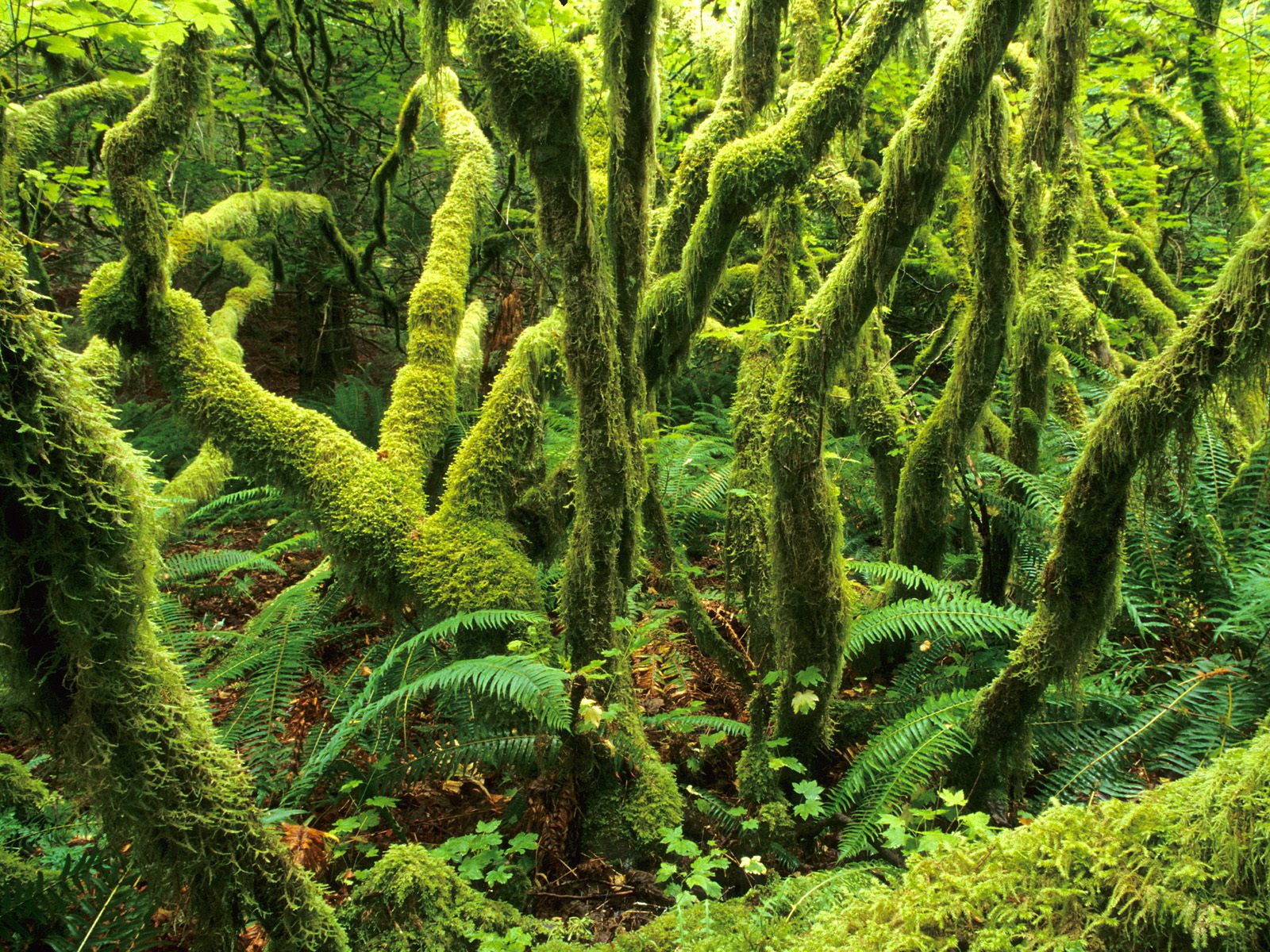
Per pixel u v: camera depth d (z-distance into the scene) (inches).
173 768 43.5
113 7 95.6
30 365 36.7
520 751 93.1
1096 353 150.0
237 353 192.2
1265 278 57.4
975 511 118.4
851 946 38.2
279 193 221.5
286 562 192.1
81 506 38.7
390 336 389.1
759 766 91.4
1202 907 31.1
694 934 56.4
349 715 90.3
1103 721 95.1
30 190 174.2
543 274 192.2
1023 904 35.8
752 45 106.4
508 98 74.4
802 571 88.9
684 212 110.4
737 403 114.0
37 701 42.5
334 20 244.1
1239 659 100.8
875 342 135.3
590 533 88.4
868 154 232.7
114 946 56.6
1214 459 121.6
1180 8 235.6
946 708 89.0
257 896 47.1
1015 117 167.8
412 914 64.4
